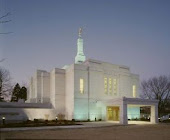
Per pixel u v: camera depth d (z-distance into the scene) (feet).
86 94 152.97
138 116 178.19
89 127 104.68
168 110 232.32
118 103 135.95
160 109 231.30
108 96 163.53
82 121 142.20
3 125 104.94
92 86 156.46
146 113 232.94
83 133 81.41
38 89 169.58
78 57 198.49
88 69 157.17
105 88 164.35
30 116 145.18
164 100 233.96
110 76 168.14
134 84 184.44
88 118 150.51
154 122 144.77
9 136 68.33
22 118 141.59
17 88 288.30
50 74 169.68
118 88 170.30
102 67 164.25
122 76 175.01
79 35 203.21
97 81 159.53
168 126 119.24
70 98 151.94
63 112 156.87
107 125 113.91
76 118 146.20
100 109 155.74
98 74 160.86
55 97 156.04
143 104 141.49
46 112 151.02
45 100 164.96
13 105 145.48
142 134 81.92
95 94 156.87
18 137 65.82
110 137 71.82
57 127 98.37
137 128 106.63
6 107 142.41
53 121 133.08
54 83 158.20
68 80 157.17
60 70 161.38
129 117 173.17
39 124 110.63
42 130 89.76
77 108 147.84
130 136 75.51
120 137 72.43
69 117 150.92
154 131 93.09
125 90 174.81
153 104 146.61
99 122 137.28
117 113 160.04
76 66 152.15
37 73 171.42
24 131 85.30
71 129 96.17
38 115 148.25
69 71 156.76
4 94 238.89
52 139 62.54
